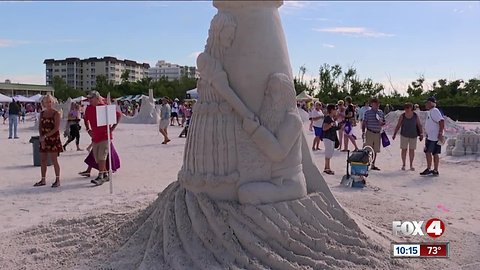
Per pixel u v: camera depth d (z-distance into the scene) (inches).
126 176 391.5
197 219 170.4
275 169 178.9
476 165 460.4
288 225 169.8
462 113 1675.7
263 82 179.8
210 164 177.6
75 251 183.3
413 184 362.9
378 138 432.8
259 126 175.2
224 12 182.4
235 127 176.7
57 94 3535.9
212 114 179.3
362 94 2336.4
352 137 552.7
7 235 213.6
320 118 585.0
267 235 165.9
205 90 183.6
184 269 155.4
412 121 427.8
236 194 175.5
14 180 370.0
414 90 2247.8
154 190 329.7
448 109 1702.8
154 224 181.6
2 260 177.5
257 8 181.3
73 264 170.6
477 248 194.7
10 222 246.5
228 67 179.5
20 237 207.3
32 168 434.3
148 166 452.1
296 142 183.9
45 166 349.7
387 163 480.4
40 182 347.6
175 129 999.6
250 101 178.9
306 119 894.4
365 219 224.7
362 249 174.9
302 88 2394.2
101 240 188.5
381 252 177.0
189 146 186.2
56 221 222.2
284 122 179.9
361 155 347.6
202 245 165.6
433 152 402.0
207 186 176.9
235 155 176.4
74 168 432.8
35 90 3464.6
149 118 1246.9
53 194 316.5
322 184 195.0
